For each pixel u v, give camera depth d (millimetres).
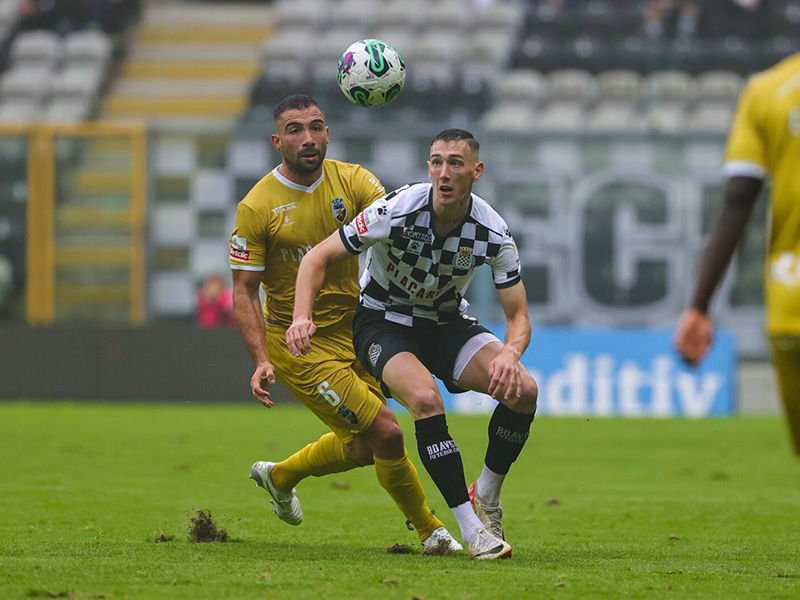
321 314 19203
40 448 37969
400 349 17719
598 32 85125
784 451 40500
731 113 77938
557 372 60938
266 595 13344
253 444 40062
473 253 17609
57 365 61156
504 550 16828
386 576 14844
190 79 86250
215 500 25344
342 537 19953
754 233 63000
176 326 62344
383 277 18156
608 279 62812
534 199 62844
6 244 63531
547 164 62812
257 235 18906
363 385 18562
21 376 61156
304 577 14672
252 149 63312
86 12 87562
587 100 79625
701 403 60750
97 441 40812
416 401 17078
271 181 19172
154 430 45594
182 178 63531
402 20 87125
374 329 18203
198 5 92375
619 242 62750
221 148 63438
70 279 63656
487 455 18062
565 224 62781
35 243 63469
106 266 63500
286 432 45312
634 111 79188
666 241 62656
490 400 62031
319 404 18922
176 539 19219
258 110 78625
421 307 18203
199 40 89375
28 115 81188
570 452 39812
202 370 60875
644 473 33062
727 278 62812
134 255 63531
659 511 24516
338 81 20281
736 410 61375
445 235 17438
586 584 14414
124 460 34438
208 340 60844
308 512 23734
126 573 14938
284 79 79250
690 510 24703
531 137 62875
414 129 62656
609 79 80188
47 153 63344
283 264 19266
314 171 18969
